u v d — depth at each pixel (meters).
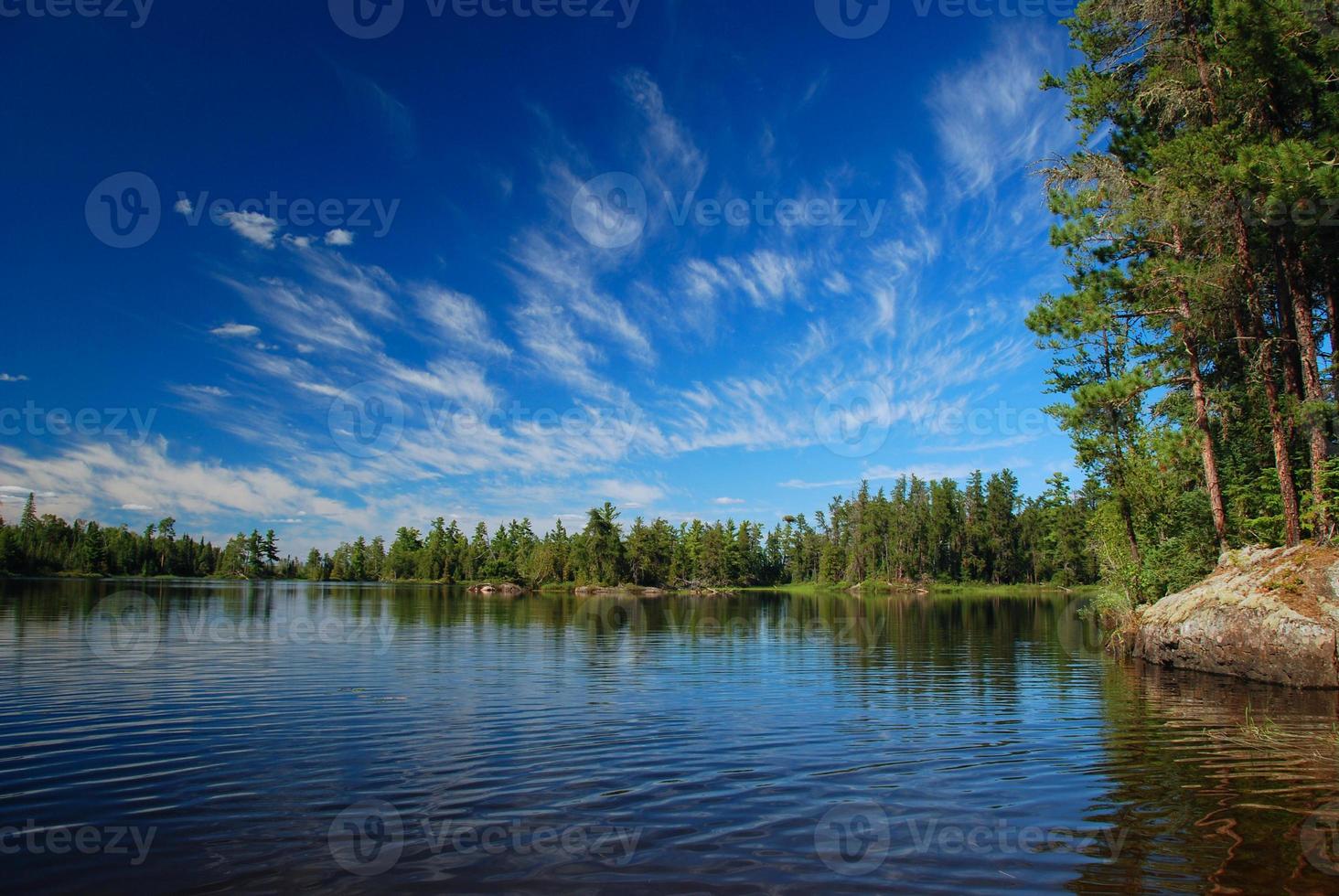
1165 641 20.94
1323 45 19.23
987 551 131.50
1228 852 6.96
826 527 147.88
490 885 6.19
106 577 116.44
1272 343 22.75
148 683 16.55
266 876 6.36
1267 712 13.91
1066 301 24.44
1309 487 23.39
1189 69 22.44
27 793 8.65
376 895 5.97
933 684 17.56
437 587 124.12
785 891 6.09
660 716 13.34
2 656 21.20
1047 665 21.62
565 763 10.09
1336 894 6.01
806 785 9.11
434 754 10.49
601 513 116.25
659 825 7.67
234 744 10.99
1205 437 23.80
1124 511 27.48
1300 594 17.62
